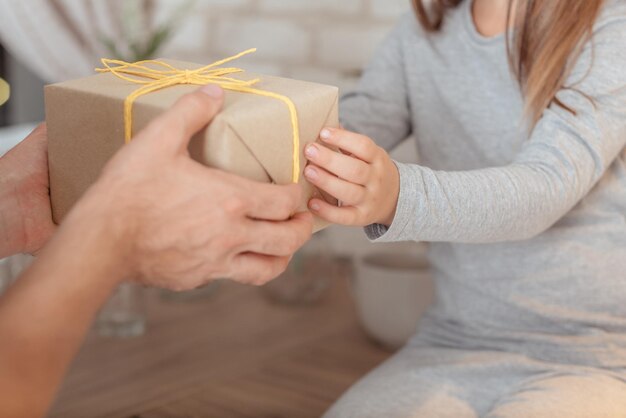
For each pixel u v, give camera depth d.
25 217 0.98
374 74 1.27
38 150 1.00
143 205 0.83
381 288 1.61
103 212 0.82
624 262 1.13
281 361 1.60
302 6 2.09
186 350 1.63
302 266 1.86
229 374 1.54
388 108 1.25
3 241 0.98
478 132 1.18
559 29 1.09
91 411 1.42
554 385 1.08
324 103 0.92
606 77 1.07
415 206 0.97
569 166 1.04
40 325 0.78
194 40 2.23
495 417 1.04
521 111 1.16
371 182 0.93
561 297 1.14
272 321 1.79
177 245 0.84
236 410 1.43
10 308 0.78
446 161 1.22
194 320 1.78
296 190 0.88
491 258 1.17
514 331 1.16
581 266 1.14
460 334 1.20
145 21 2.24
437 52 1.22
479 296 1.18
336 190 0.92
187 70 0.96
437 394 1.12
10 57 2.25
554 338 1.13
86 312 0.80
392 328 1.62
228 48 2.19
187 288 0.87
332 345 1.68
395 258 1.76
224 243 0.85
